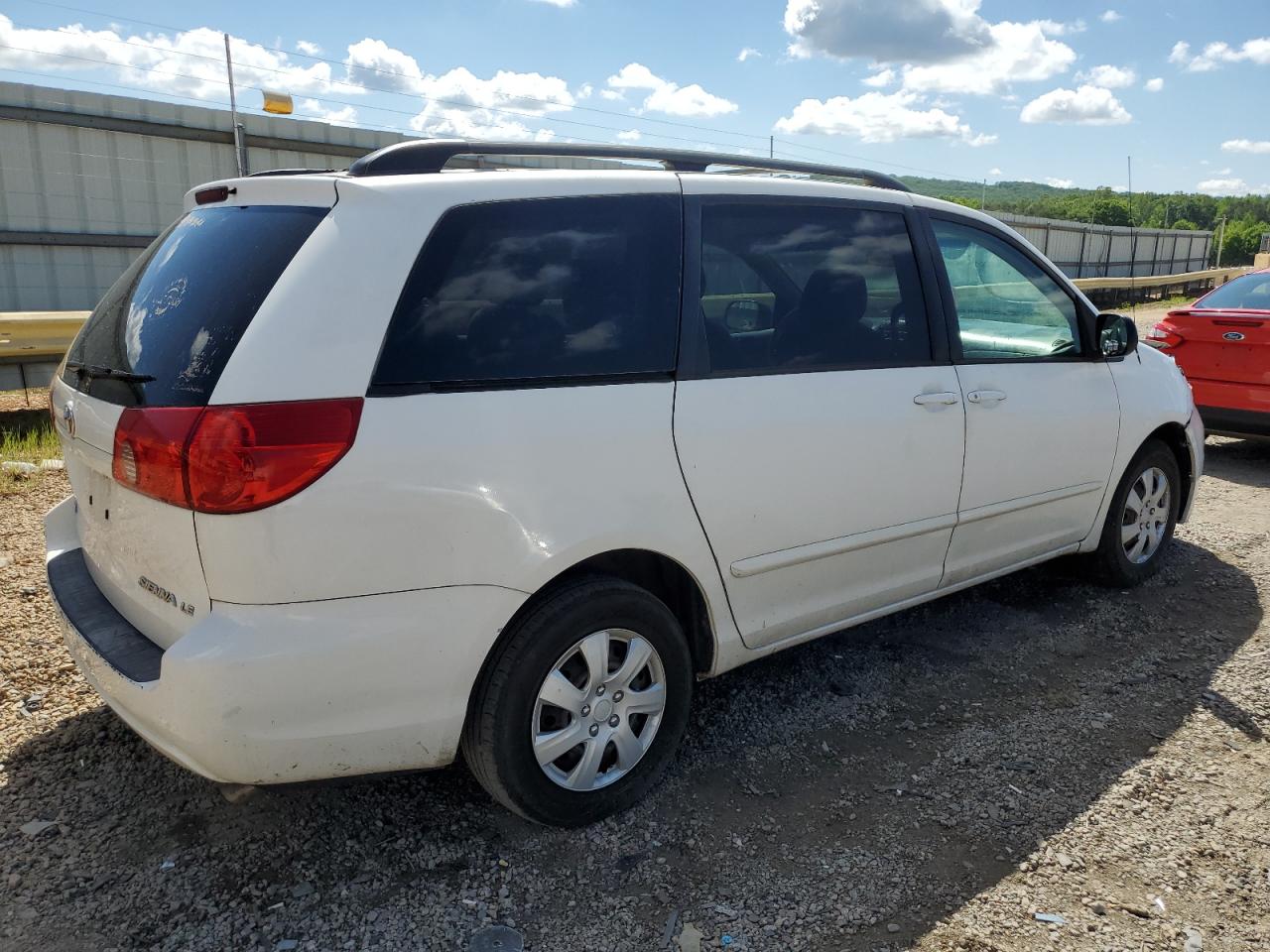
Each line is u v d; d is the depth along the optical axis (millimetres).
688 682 2922
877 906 2441
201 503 2145
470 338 2443
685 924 2373
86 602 2730
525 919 2385
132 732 3213
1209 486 6883
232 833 2701
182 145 14742
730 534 2898
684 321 2824
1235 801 2914
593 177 2777
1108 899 2475
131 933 2305
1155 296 31188
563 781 2678
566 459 2520
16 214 13492
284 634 2197
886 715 3455
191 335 2330
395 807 2852
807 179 3410
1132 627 4250
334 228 2346
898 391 3336
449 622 2371
